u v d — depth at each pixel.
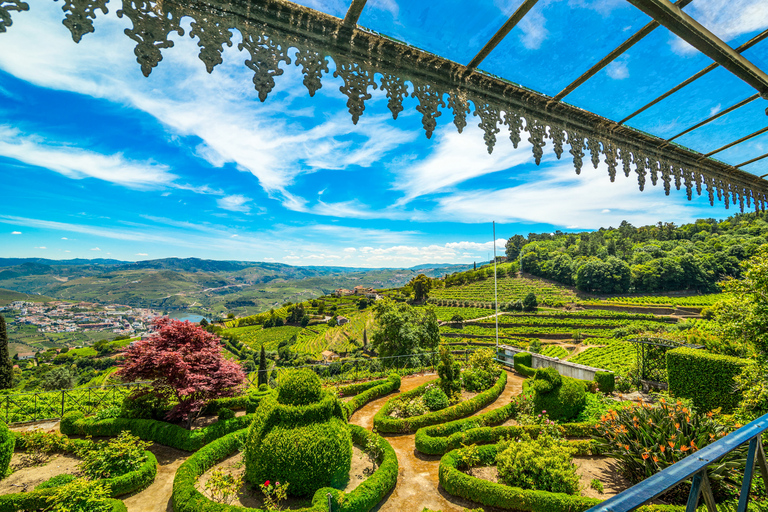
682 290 77.25
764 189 6.45
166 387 10.83
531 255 110.31
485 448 9.21
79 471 8.52
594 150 4.05
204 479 8.50
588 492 7.84
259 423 8.20
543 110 3.63
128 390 14.97
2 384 21.88
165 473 8.85
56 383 34.31
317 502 6.99
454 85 3.12
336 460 7.89
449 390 14.33
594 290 88.19
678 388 12.52
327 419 8.36
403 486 8.50
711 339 14.97
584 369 16.64
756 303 11.25
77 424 10.80
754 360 10.98
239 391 11.38
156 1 2.18
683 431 7.71
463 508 7.69
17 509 6.78
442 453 9.89
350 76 2.70
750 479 1.70
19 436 9.76
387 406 12.64
